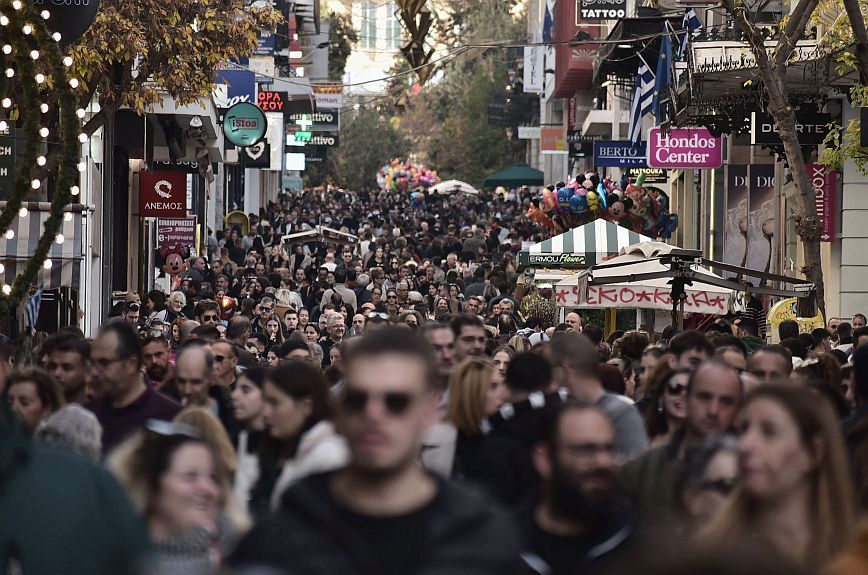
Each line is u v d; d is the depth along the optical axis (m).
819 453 13.02
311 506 10.57
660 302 57.81
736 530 13.05
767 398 13.16
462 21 186.62
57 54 41.12
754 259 81.62
